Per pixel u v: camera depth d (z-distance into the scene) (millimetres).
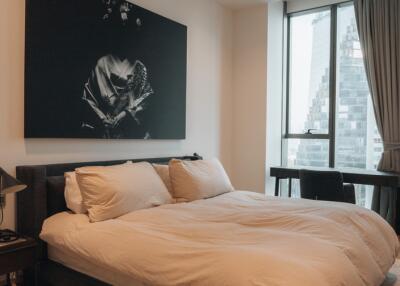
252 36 4328
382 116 3777
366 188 4109
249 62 4359
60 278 1984
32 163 2334
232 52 4504
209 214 2195
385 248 2068
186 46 3613
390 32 3709
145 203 2340
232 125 4531
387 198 3678
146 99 3125
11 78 2203
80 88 2559
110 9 2771
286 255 1410
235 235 1729
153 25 3188
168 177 2854
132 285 1649
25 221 2193
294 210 2305
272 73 4332
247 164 4398
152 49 3178
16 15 2217
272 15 4301
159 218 2070
